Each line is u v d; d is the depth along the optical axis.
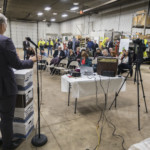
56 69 5.65
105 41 8.20
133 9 9.02
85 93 2.45
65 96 3.40
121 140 1.89
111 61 2.67
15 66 1.33
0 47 1.25
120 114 2.59
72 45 10.26
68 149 1.71
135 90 3.93
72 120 2.35
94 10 11.89
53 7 11.66
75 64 4.93
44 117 2.42
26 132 1.82
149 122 2.34
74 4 10.55
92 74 2.83
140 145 0.99
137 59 2.39
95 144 1.81
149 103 3.09
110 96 3.46
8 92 1.38
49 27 19.84
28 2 10.30
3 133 1.54
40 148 1.71
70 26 17.44
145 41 6.91
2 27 1.34
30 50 6.23
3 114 1.47
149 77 5.41
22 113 1.74
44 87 4.04
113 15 10.77
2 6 11.56
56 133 2.00
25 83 1.67
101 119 2.41
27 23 18.50
